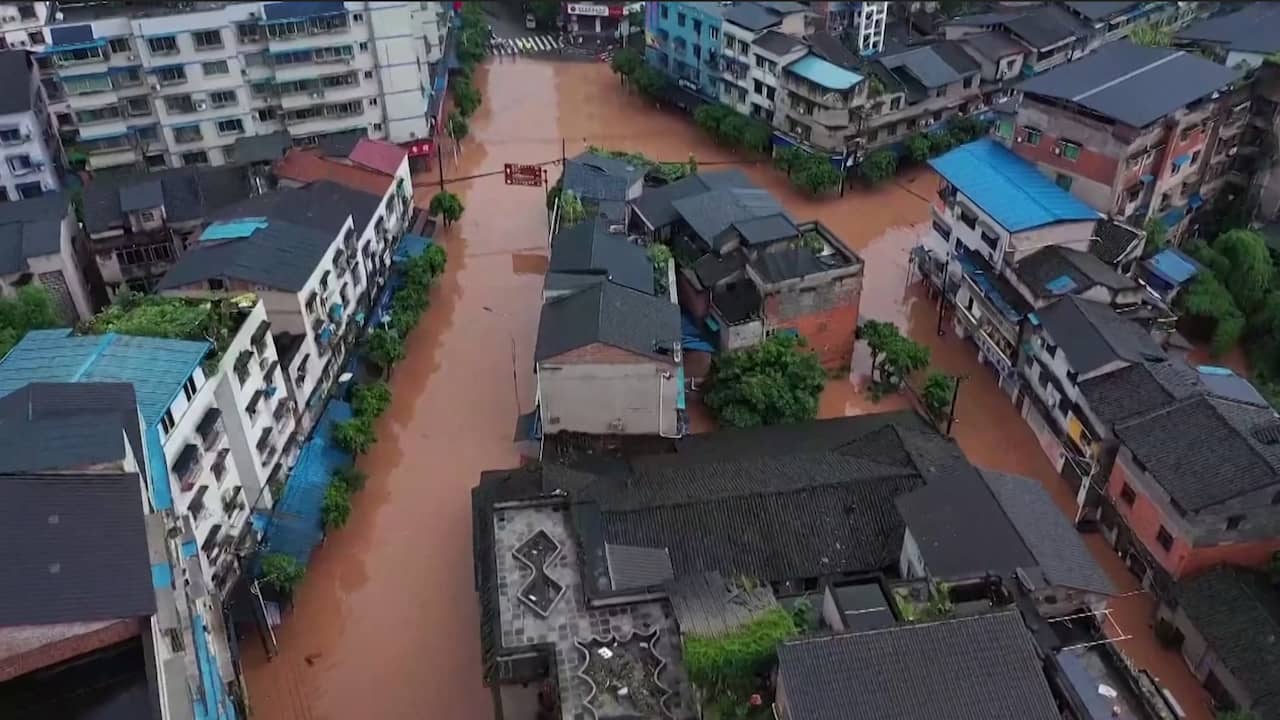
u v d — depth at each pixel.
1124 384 40.56
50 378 32.19
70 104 64.19
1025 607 27.98
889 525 36.56
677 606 28.41
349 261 48.91
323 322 45.25
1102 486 40.84
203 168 56.53
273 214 47.66
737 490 37.28
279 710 35.12
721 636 26.84
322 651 37.19
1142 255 51.97
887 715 23.41
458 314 56.75
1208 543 35.47
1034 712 23.62
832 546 36.09
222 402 36.22
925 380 49.81
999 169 52.78
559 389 41.22
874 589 27.94
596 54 93.69
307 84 68.06
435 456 46.34
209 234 45.06
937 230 55.00
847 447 41.22
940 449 40.22
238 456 37.78
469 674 36.28
